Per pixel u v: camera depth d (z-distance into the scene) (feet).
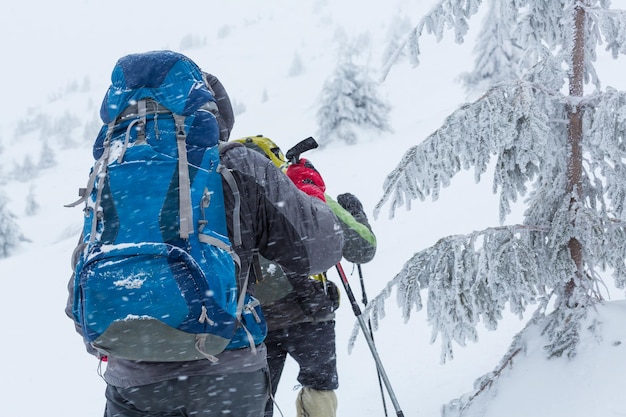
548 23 12.12
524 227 10.95
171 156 6.29
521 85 10.66
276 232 6.87
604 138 10.30
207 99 6.59
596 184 11.18
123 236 6.02
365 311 11.25
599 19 11.11
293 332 10.83
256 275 7.23
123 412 6.86
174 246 5.95
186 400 6.60
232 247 6.54
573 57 11.39
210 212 6.31
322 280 10.61
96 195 6.35
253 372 6.86
